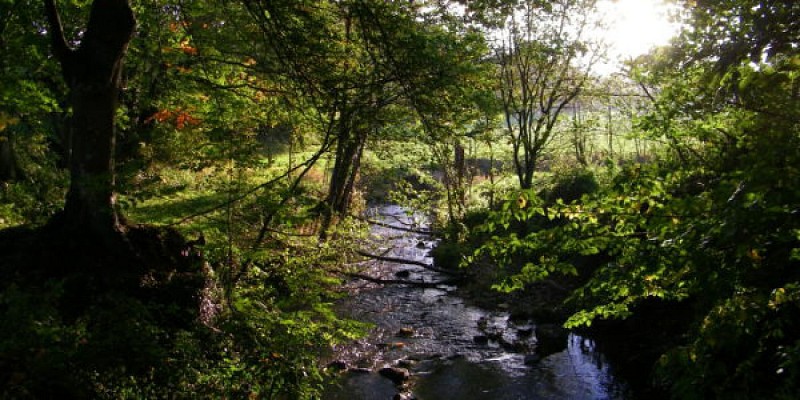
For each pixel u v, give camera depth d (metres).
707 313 4.38
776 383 4.05
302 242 8.95
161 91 10.91
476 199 23.77
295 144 10.41
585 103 21.38
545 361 11.32
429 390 10.01
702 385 4.19
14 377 4.56
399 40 5.87
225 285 7.71
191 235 10.12
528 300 15.05
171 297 7.12
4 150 14.55
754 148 2.92
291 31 6.18
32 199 13.52
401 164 17.23
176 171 13.36
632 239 3.64
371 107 6.80
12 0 10.80
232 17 7.87
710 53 3.64
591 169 19.98
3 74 10.52
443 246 19.48
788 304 3.61
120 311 5.75
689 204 2.97
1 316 4.81
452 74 6.07
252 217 7.84
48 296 5.06
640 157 22.70
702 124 5.22
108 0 6.78
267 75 7.56
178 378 5.81
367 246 18.59
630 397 9.60
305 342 6.79
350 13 6.08
